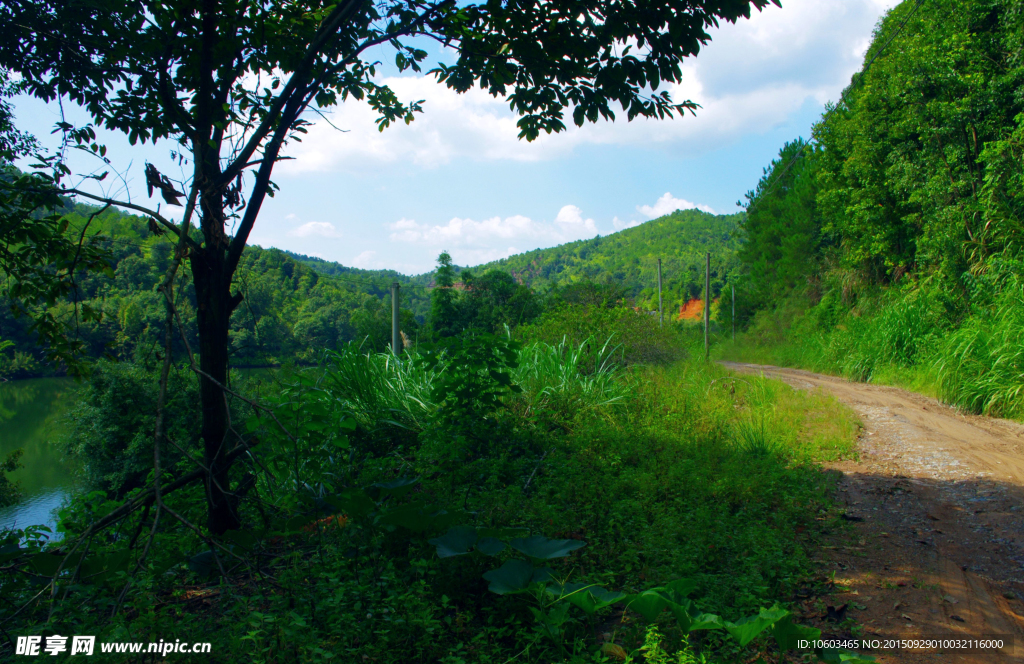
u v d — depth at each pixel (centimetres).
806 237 3247
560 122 487
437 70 475
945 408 1088
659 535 407
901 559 423
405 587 324
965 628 322
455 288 4472
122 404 1512
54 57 404
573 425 763
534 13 410
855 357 1770
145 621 255
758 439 745
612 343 1302
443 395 623
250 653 246
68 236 415
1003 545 448
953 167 1659
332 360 734
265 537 405
